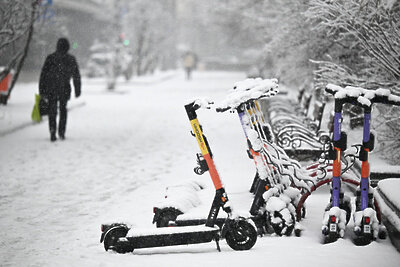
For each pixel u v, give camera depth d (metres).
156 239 10.43
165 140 27.44
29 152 23.81
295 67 28.81
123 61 79.81
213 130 30.56
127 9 101.31
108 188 17.33
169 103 48.62
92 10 104.00
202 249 10.77
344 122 20.45
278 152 11.98
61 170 20.16
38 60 63.00
